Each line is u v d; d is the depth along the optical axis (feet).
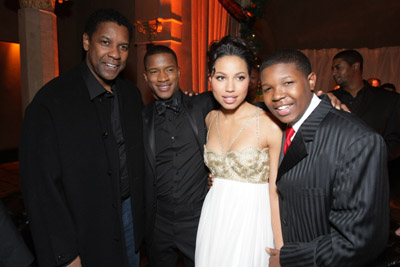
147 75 6.50
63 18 23.68
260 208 5.22
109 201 5.23
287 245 4.01
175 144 6.45
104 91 5.27
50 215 4.64
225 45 4.97
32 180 4.57
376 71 25.81
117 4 21.39
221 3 20.85
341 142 3.58
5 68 21.83
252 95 8.27
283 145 4.62
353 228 3.35
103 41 5.00
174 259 7.01
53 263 4.62
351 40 26.81
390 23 25.36
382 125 8.50
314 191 3.74
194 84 18.39
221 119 5.76
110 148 5.26
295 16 28.50
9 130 22.43
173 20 16.01
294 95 3.72
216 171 5.57
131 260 6.44
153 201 6.40
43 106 4.73
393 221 11.46
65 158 4.79
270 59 3.84
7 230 3.22
